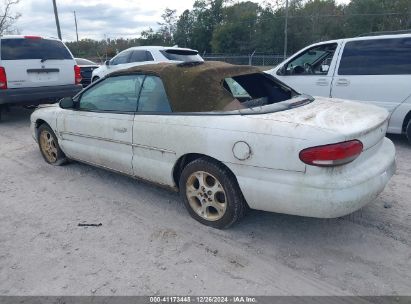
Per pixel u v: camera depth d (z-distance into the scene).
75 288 2.70
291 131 2.77
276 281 2.69
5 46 7.33
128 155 3.92
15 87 7.48
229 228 3.41
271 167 2.85
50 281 2.78
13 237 3.42
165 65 3.71
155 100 3.61
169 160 3.51
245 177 2.99
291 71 6.76
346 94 6.05
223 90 3.34
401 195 3.97
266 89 3.91
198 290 2.63
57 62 8.04
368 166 2.91
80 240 3.32
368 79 5.80
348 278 2.70
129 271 2.86
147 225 3.54
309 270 2.80
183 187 3.51
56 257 3.08
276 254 3.01
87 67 14.29
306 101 3.58
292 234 3.29
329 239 3.20
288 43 48.56
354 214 3.59
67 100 4.46
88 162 4.64
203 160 3.26
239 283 2.68
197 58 11.12
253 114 3.08
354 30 47.09
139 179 3.99
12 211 3.95
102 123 4.10
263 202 2.97
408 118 5.62
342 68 6.08
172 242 3.23
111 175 4.88
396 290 2.56
